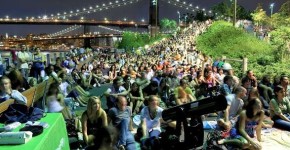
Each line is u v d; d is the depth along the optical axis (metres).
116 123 6.62
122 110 6.79
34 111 5.02
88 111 6.40
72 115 8.21
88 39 140.25
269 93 9.59
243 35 33.84
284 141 7.55
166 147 5.66
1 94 6.32
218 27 39.44
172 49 38.91
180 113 5.44
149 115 7.02
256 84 11.05
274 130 8.34
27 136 3.96
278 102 8.94
